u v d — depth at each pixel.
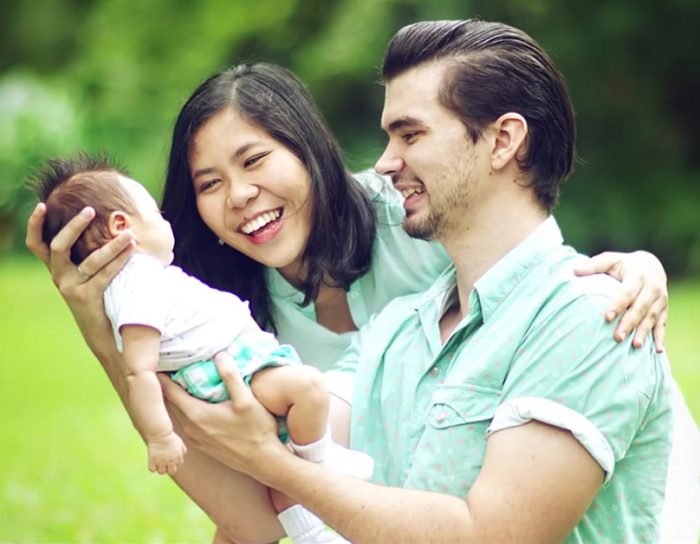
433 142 3.00
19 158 16.38
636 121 14.78
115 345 3.04
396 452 3.11
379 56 14.67
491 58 3.00
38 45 19.97
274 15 16.12
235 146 3.34
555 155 3.06
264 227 3.42
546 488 2.68
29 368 10.03
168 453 2.87
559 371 2.78
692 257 13.89
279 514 3.15
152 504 5.62
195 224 3.58
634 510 2.93
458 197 3.01
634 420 2.76
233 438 2.92
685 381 7.28
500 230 3.03
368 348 3.28
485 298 2.96
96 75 17.19
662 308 2.92
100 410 8.17
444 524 2.71
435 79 3.01
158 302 2.95
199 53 16.55
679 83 15.02
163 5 17.20
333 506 2.83
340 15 15.41
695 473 3.26
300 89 3.53
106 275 3.01
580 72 14.66
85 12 19.70
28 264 16.81
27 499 5.80
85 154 3.24
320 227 3.52
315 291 3.59
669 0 14.49
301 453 3.03
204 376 2.98
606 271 2.97
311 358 3.79
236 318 3.10
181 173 3.47
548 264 2.96
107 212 3.07
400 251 3.69
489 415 2.86
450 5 14.28
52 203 3.12
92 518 5.43
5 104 16.75
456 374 2.94
